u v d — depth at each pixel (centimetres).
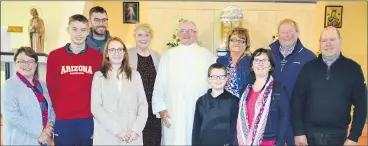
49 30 589
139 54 319
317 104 273
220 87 276
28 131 277
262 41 609
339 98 268
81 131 285
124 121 275
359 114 270
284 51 306
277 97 261
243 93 271
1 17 581
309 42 614
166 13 613
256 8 604
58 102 283
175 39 575
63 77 282
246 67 291
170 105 301
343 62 272
